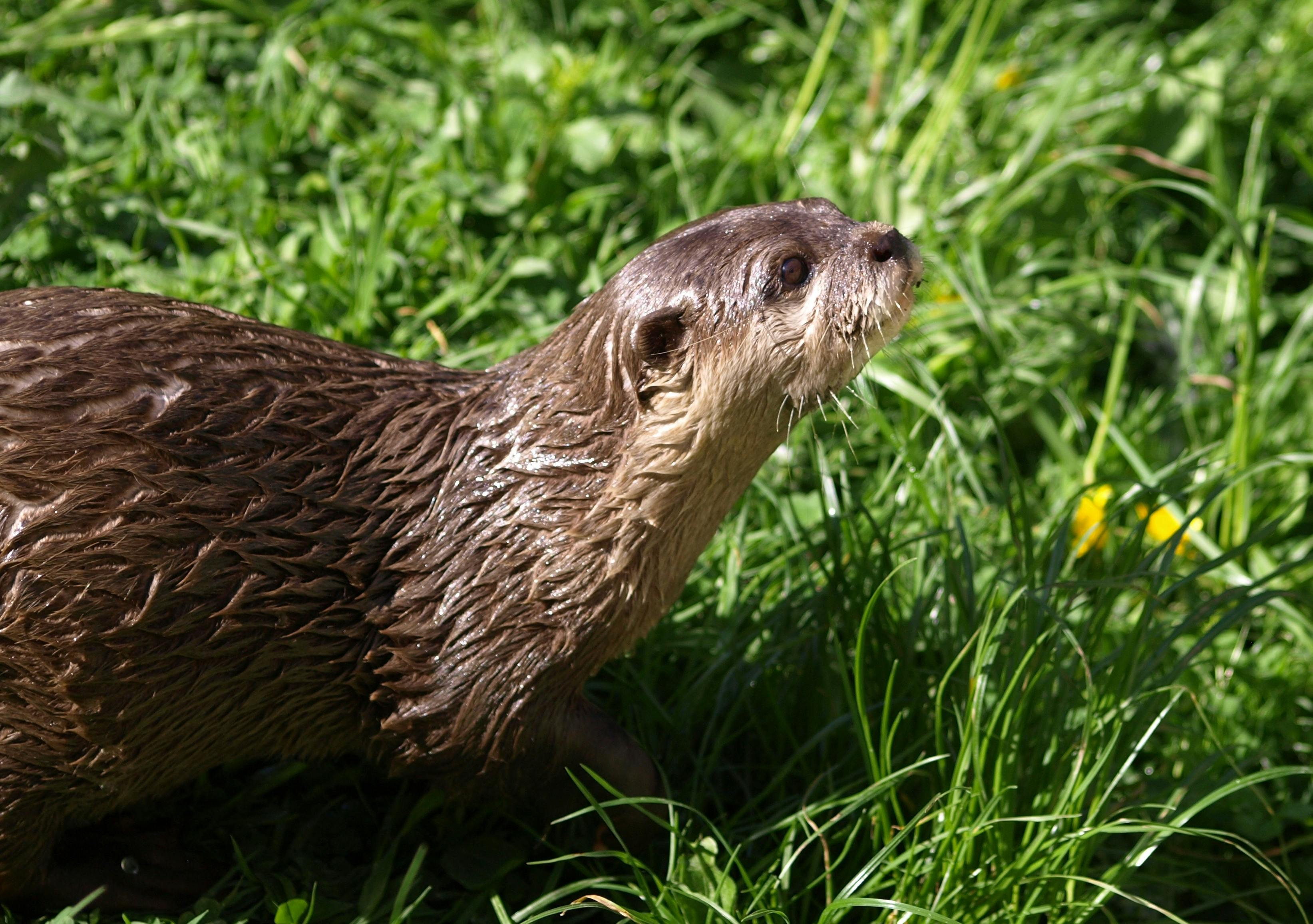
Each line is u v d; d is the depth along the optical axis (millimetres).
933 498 5090
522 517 3609
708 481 3662
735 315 3557
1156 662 4039
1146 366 6516
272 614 3455
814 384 3627
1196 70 7312
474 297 5434
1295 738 4801
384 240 5359
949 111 6715
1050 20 7902
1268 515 5746
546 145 6031
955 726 4152
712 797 4273
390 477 3615
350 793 4188
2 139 5691
